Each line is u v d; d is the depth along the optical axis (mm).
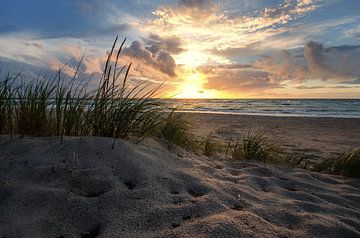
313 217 1975
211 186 2188
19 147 2373
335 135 8953
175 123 3676
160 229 1572
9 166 2084
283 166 3721
